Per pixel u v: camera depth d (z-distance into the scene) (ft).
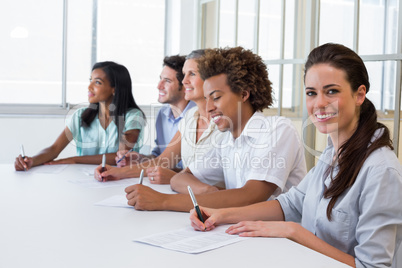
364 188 3.84
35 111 13.67
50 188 6.41
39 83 13.74
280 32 10.34
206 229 4.34
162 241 3.91
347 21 8.46
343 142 4.20
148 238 4.00
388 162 3.80
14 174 7.57
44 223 4.51
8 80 13.48
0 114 13.39
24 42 13.50
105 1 14.21
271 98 5.89
